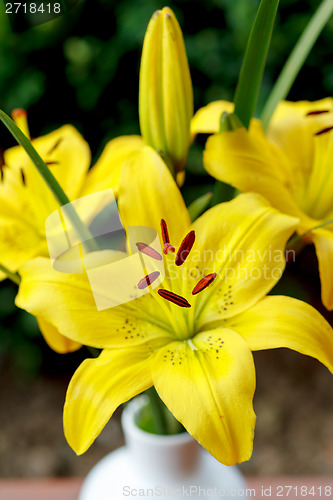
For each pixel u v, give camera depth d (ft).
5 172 1.57
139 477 1.50
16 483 1.89
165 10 1.30
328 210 1.59
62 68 3.40
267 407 3.87
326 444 3.62
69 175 1.51
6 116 1.17
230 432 1.15
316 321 1.24
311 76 3.52
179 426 1.48
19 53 3.30
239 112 1.36
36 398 3.94
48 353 3.92
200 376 1.21
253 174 1.33
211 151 1.32
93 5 3.28
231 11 3.27
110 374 1.24
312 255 4.22
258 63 1.31
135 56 3.42
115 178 1.39
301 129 1.60
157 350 1.30
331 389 3.97
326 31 3.36
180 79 1.32
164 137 1.36
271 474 3.48
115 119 3.53
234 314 1.30
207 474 1.52
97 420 1.20
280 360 4.20
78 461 3.57
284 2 3.35
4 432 3.75
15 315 3.71
